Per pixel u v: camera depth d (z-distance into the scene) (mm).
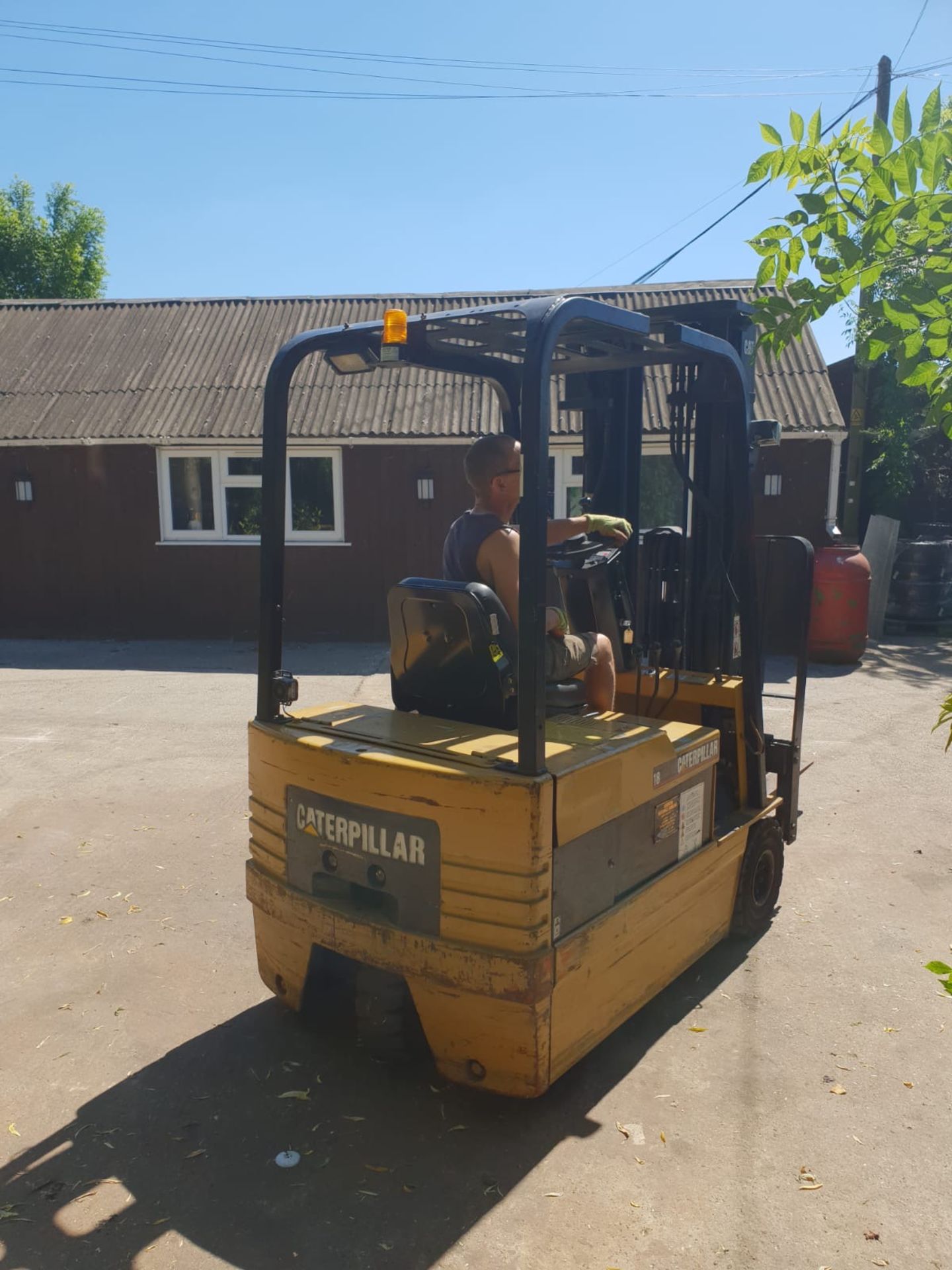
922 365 2438
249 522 11984
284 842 3379
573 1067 3357
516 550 3367
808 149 2559
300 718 3525
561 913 2928
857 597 10289
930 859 5207
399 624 3490
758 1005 3758
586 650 3615
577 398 4570
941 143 2258
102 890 4797
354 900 3217
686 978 3957
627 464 4484
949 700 2605
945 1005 3768
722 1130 3025
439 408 11617
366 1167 2871
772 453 11062
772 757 4660
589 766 2971
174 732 7629
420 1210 2699
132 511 11961
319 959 3436
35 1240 2596
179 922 4469
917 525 14500
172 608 12117
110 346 13281
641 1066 3359
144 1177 2836
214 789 6273
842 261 2482
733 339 4098
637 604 4578
